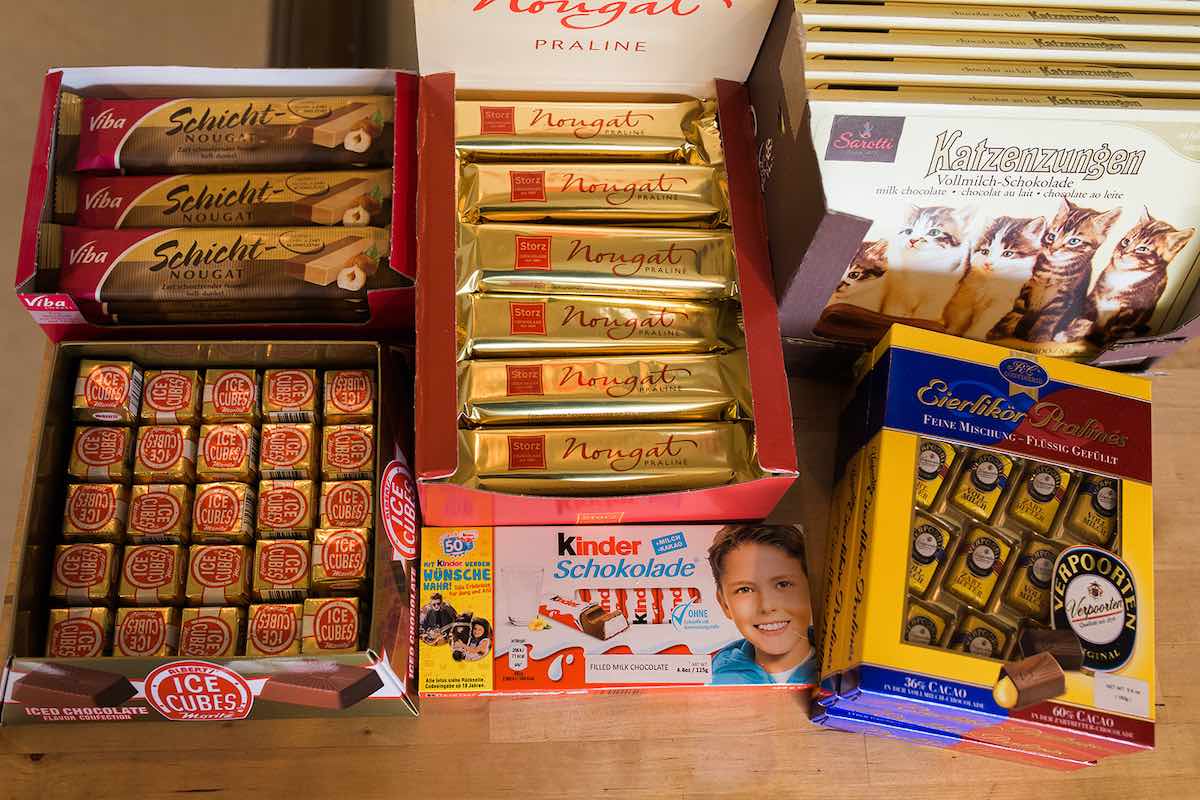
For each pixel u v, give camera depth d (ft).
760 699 3.79
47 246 3.69
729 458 3.58
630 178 3.91
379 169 3.99
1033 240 3.65
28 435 5.31
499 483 3.50
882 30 3.51
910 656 3.35
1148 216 3.59
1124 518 3.60
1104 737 3.32
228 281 3.69
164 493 3.61
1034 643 3.41
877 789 3.73
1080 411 3.70
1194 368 4.44
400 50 5.29
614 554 3.75
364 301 3.75
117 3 5.88
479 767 3.63
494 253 3.75
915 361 3.66
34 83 5.71
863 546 3.55
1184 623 4.07
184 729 3.60
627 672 3.60
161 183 3.90
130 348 3.67
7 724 3.49
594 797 3.63
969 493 3.56
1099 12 3.57
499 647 3.60
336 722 3.65
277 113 3.98
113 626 3.43
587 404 3.62
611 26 3.65
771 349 3.59
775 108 3.63
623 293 3.79
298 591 3.48
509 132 3.92
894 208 3.55
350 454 3.67
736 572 3.76
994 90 3.36
